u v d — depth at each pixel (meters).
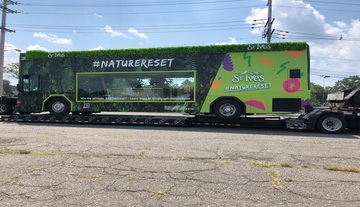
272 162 6.27
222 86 13.20
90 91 14.60
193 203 4.07
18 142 8.35
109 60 14.41
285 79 12.70
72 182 4.85
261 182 4.94
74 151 7.14
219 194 4.39
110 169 5.61
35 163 5.97
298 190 4.58
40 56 15.11
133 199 4.18
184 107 13.57
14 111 17.19
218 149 7.62
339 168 5.77
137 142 8.59
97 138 9.33
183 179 5.07
